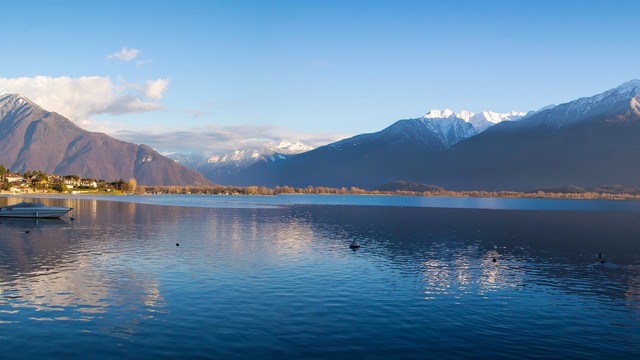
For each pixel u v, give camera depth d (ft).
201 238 209.26
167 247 179.11
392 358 73.67
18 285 113.19
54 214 312.50
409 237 230.48
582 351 77.77
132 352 73.82
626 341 82.38
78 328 83.87
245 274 129.59
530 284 124.26
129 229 247.50
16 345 75.97
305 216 383.04
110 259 150.61
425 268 143.74
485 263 154.81
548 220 379.14
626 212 527.40
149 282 118.11
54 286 112.47
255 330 84.43
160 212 401.90
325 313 95.09
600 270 145.07
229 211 437.58
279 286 116.37
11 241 192.95
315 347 77.25
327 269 138.82
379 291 113.50
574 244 210.79
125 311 93.66
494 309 100.12
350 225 298.97
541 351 77.46
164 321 88.28
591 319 94.17
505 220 372.17
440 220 362.94
